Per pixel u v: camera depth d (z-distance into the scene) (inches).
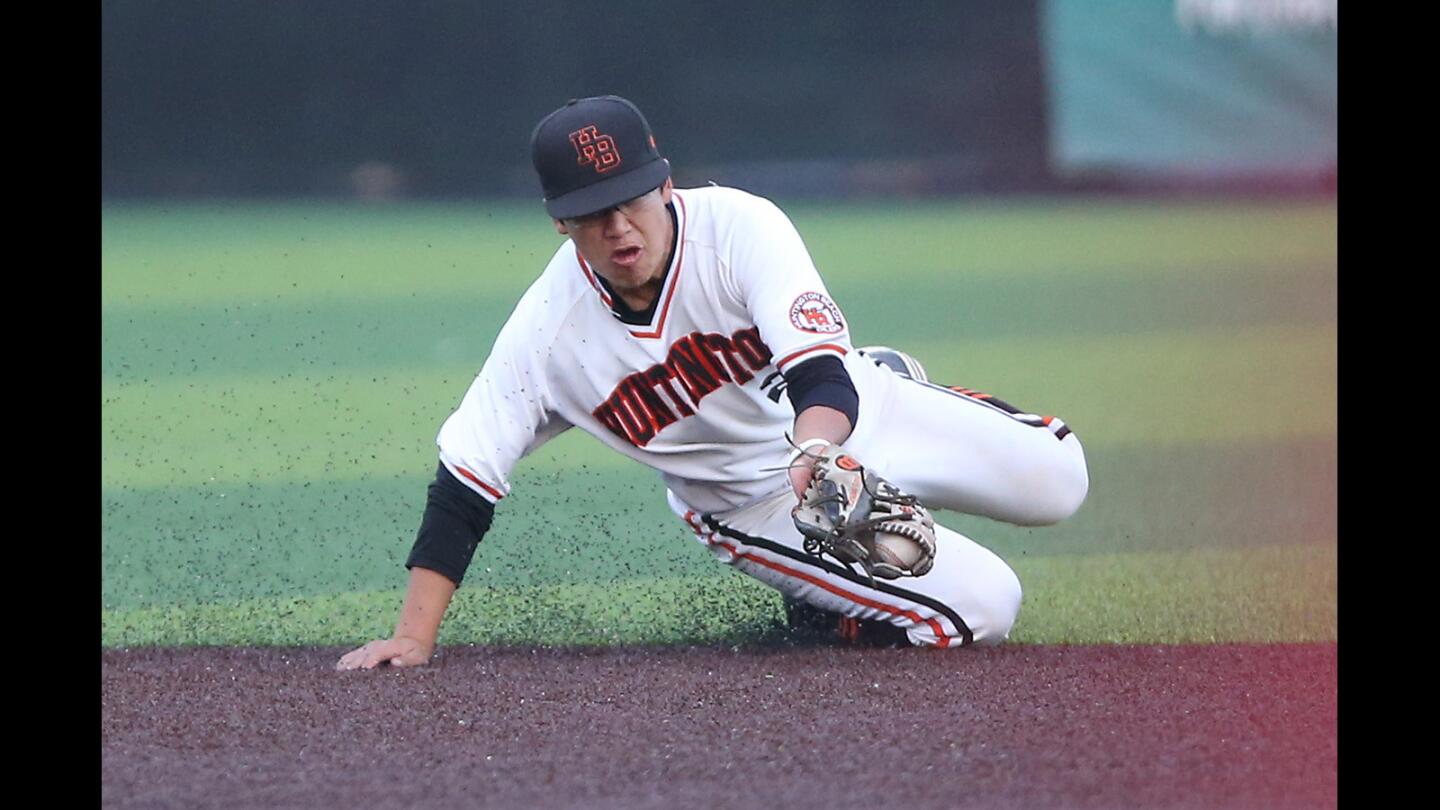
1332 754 436.8
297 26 3036.4
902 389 631.2
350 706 511.2
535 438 591.5
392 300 2015.3
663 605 684.1
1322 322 1806.1
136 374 1503.4
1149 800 400.2
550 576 749.3
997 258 2439.7
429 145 3102.9
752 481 598.5
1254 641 598.9
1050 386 1405.0
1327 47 3034.0
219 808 404.5
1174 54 3078.2
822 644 612.7
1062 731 464.4
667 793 409.1
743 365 570.6
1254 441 1148.5
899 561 483.8
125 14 2989.7
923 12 3137.3
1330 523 861.2
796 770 428.1
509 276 2234.3
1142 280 2193.7
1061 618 658.2
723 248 552.1
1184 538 835.4
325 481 1016.9
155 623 658.8
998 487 639.8
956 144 3181.6
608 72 3095.5
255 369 1526.8
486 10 3058.6
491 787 418.0
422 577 577.3
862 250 2541.8
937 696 511.2
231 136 3063.5
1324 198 3046.3
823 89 3147.1
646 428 586.2
